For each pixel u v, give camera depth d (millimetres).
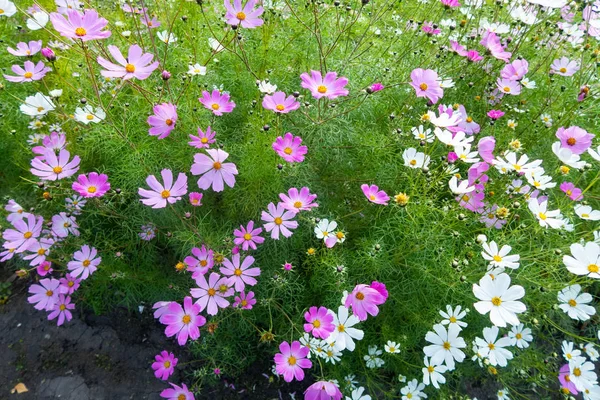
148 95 821
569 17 1090
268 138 765
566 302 656
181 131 775
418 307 730
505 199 759
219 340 746
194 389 727
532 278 689
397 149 883
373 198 684
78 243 754
